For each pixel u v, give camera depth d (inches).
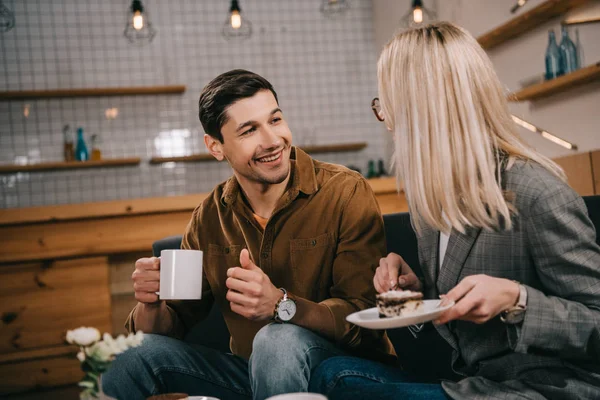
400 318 40.9
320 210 64.7
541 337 43.2
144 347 60.7
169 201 123.8
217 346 75.2
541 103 128.0
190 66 198.7
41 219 119.7
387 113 51.6
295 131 204.5
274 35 204.7
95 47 193.0
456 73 47.8
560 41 120.7
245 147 62.9
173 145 196.5
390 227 72.9
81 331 45.6
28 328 121.7
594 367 45.9
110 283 127.3
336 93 207.5
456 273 48.3
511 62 137.6
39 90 185.0
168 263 56.1
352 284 61.1
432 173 47.6
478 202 45.9
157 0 197.6
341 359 51.4
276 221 64.9
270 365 52.4
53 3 190.9
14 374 121.4
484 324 48.1
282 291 55.7
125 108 194.2
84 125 191.3
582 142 116.6
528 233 45.4
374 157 208.8
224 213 68.4
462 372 50.6
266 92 63.5
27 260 120.9
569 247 44.1
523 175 45.8
